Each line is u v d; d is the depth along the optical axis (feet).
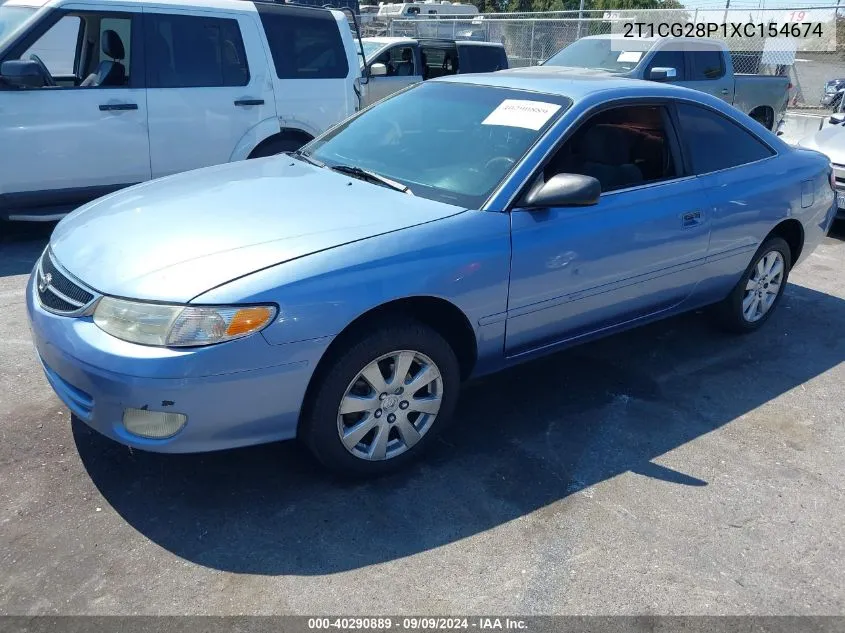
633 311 12.88
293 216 10.05
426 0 77.20
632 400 12.80
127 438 8.66
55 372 9.30
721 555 9.10
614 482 10.43
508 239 10.43
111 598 7.91
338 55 23.56
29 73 17.93
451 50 39.01
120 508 9.32
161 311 8.39
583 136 11.71
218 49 21.08
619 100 12.23
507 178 10.84
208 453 10.55
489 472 10.50
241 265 8.83
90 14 19.15
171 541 8.80
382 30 60.23
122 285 8.74
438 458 10.78
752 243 14.51
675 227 12.64
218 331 8.35
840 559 9.17
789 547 9.32
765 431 12.08
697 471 10.82
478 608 8.05
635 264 12.21
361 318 9.48
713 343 15.49
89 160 19.49
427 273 9.61
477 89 13.12
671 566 8.86
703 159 13.56
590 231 11.34
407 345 9.70
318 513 9.43
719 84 35.91
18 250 19.33
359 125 13.71
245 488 9.84
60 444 10.54
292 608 7.91
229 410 8.65
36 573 8.19
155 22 19.97
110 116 19.49
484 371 11.21
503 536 9.20
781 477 10.81
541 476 10.47
